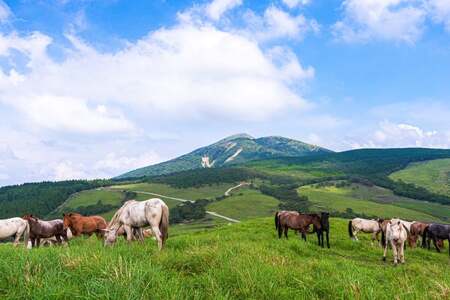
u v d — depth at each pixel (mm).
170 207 177125
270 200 183875
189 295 6602
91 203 194000
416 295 7059
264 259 9859
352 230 27438
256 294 6871
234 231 28797
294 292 7195
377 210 161750
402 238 17312
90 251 9820
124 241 17406
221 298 6348
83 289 6496
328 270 9859
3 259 8125
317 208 164875
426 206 180000
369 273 11039
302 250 17234
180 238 16266
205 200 184000
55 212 185125
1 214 178250
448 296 7090
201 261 9258
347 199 189875
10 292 6137
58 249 10438
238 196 194625
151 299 6078
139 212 14781
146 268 7566
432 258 21656
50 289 5914
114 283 6426
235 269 7988
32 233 19641
